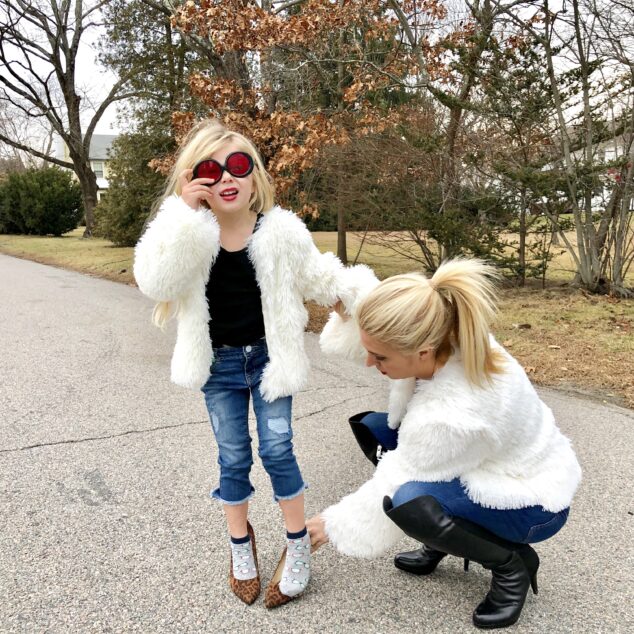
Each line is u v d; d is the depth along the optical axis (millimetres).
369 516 1895
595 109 8648
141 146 19547
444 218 8867
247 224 2047
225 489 2072
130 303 8992
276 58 8523
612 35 7910
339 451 3350
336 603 2064
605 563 2303
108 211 20812
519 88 8594
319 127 7281
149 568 2240
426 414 1739
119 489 2855
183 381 2021
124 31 19234
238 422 2094
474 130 9227
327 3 7488
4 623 1928
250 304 2037
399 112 9602
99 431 3605
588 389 4543
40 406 4062
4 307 8414
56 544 2385
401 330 1721
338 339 2230
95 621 1950
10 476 2982
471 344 1719
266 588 2125
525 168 8328
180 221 1852
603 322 6898
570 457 1948
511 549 1857
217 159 1962
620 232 8711
